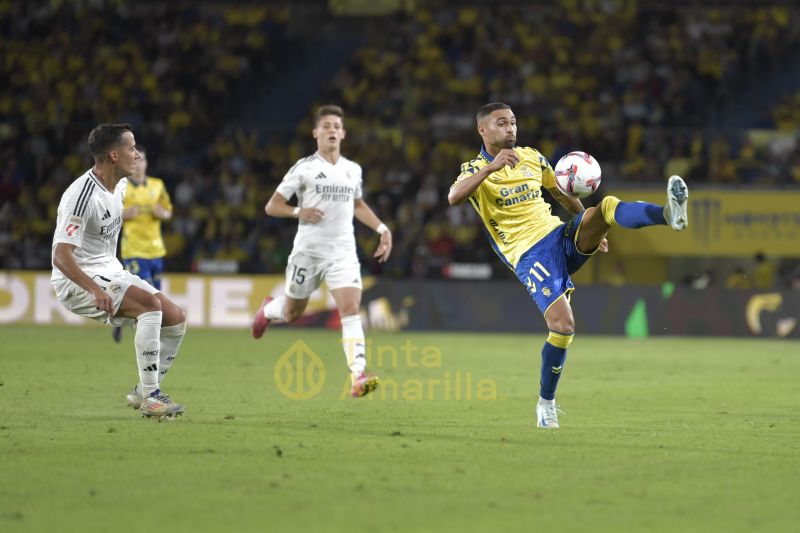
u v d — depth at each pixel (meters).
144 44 101.19
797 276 77.88
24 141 91.31
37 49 100.56
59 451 22.86
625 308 69.38
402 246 81.31
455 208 84.12
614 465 21.97
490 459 22.48
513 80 96.75
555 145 88.12
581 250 27.61
